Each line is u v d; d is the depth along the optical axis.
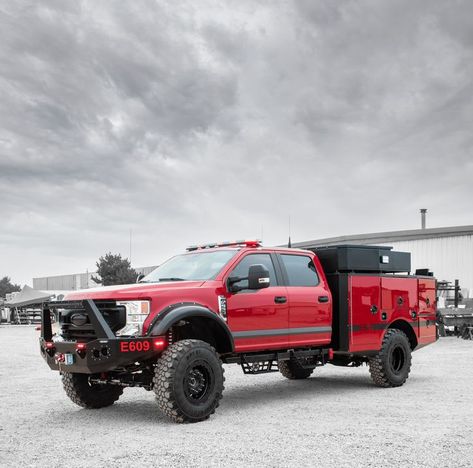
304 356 8.49
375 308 9.30
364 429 6.21
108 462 5.05
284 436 5.93
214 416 7.08
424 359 13.60
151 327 6.64
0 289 89.62
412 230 30.50
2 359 14.61
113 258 50.16
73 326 7.01
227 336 7.26
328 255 9.09
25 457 5.29
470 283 27.98
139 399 8.58
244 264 7.86
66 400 8.55
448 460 4.98
